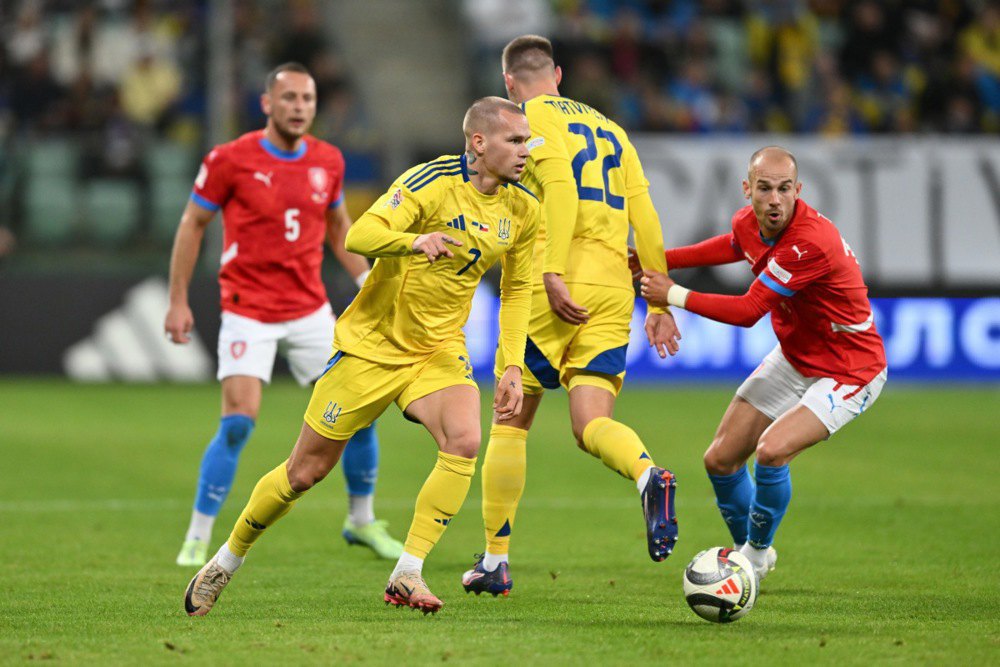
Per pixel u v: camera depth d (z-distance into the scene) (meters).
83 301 53.41
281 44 63.84
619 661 15.34
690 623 17.80
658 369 54.50
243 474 34.28
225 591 20.55
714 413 46.34
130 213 56.16
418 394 18.23
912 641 16.55
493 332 52.72
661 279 20.64
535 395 20.52
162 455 37.25
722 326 54.34
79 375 53.31
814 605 19.20
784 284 19.77
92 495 31.09
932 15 68.56
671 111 62.16
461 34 77.25
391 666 15.02
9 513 28.48
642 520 28.31
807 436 19.88
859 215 54.88
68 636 16.73
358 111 61.62
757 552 20.66
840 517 28.17
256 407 24.36
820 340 20.47
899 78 66.75
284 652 15.74
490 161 17.53
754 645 16.23
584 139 20.52
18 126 61.28
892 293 54.38
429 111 74.06
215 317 53.62
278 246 24.78
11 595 19.91
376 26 77.31
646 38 66.75
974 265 54.69
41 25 65.69
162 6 65.44
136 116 62.91
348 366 18.09
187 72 63.94
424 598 17.39
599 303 20.11
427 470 35.44
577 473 35.00
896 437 41.28
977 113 65.06
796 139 55.19
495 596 20.09
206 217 24.89
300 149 25.16
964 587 20.77
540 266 20.47
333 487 33.47
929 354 54.41
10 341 53.16
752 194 19.72
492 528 20.12
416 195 17.55
